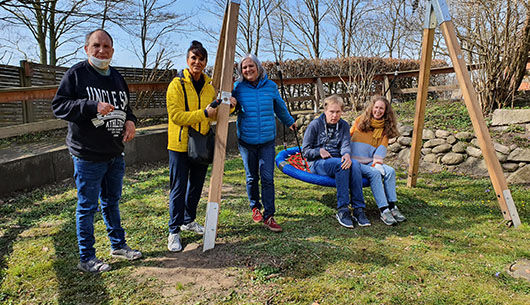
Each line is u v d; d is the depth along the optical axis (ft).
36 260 9.20
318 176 12.14
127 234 10.79
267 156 10.91
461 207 13.08
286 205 13.44
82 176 7.99
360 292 7.59
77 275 8.44
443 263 8.80
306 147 12.61
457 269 8.49
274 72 35.17
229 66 9.94
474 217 12.10
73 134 7.77
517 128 18.17
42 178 15.84
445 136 19.16
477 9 20.03
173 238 9.80
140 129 23.25
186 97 9.44
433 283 7.90
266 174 10.82
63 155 16.81
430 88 27.45
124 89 8.39
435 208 13.06
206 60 9.50
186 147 9.53
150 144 21.03
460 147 18.48
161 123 26.73
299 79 27.73
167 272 8.56
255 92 10.78
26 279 8.29
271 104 10.99
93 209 8.39
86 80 7.65
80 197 8.23
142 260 9.15
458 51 12.37
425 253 9.37
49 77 24.43
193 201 10.64
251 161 11.16
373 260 8.96
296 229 11.07
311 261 8.91
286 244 9.82
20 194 14.60
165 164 20.88
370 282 7.97
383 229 11.13
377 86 31.42
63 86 7.46
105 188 8.78
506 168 16.70
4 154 15.71
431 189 15.37
